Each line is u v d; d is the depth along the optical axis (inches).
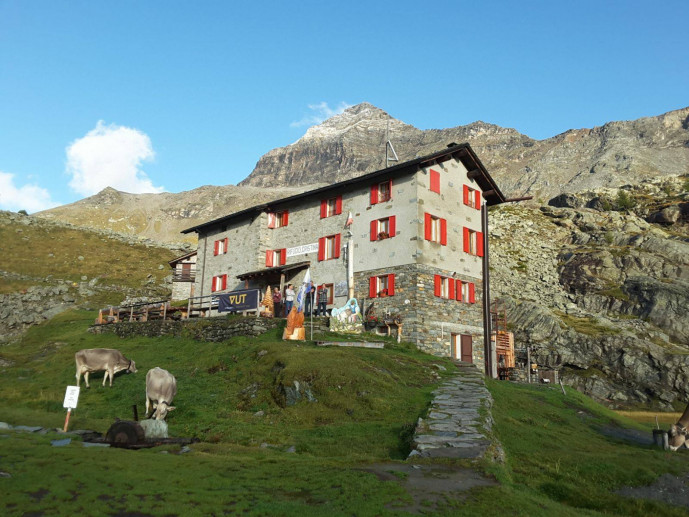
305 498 339.3
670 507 436.5
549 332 2080.5
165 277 2444.6
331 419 644.1
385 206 1291.8
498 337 1465.3
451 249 1301.7
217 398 741.3
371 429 589.6
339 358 788.0
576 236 3245.6
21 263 2279.8
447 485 370.6
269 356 813.2
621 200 3855.8
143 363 1000.9
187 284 2041.1
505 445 569.3
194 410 683.4
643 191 4188.0
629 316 2282.2
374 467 412.8
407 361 926.4
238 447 506.9
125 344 1200.2
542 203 4554.6
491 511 329.1
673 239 2886.3
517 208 3927.2
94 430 576.4
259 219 1600.6
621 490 474.3
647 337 2037.4
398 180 1278.3
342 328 1159.6
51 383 917.2
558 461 532.7
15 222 2733.8
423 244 1213.1
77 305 1914.4
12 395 839.1
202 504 314.2
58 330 1545.3
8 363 1162.6
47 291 1968.5
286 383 709.3
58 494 309.7
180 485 348.2
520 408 807.7
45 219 2893.7
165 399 638.5
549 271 2829.7
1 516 271.7
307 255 1465.3
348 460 440.1
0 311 1720.0
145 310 1358.3
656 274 2546.8
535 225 3503.9
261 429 604.7
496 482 388.5
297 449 530.0
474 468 414.0
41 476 336.2
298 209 1534.2
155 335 1224.8
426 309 1188.5
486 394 724.0
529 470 502.6
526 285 2640.3
